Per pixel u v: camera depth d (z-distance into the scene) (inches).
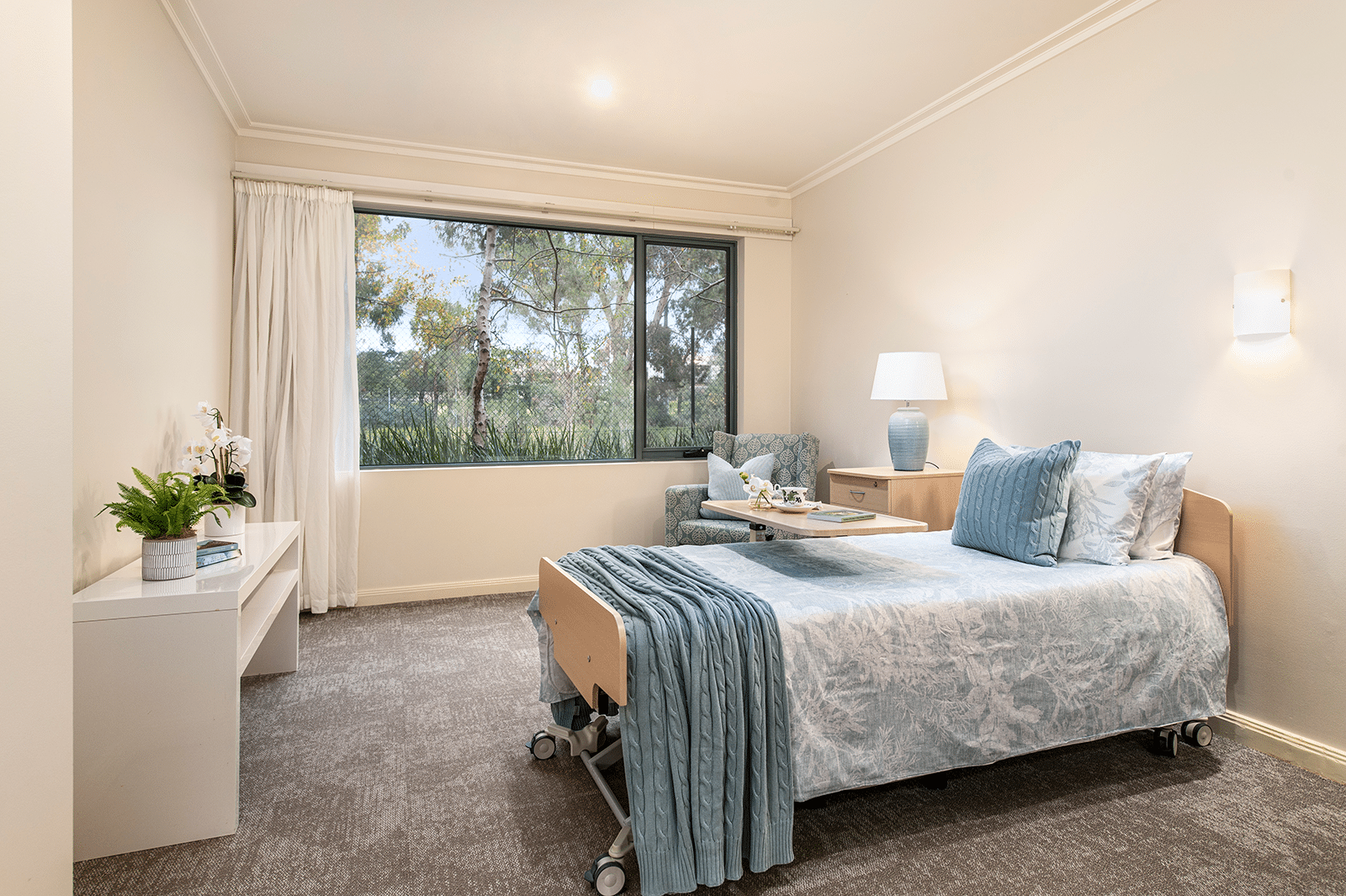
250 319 149.5
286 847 70.1
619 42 119.6
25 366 44.6
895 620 72.9
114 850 69.6
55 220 47.8
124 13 92.0
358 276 168.6
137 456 97.0
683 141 162.7
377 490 164.1
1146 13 104.9
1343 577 83.5
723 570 88.9
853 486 141.8
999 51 122.6
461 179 168.4
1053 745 78.4
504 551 174.4
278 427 152.4
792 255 200.2
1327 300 84.5
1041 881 65.0
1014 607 78.2
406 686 113.3
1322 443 85.1
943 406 144.9
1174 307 101.6
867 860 68.0
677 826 61.7
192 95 121.2
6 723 42.4
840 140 162.6
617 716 95.0
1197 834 72.6
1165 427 102.9
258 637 84.5
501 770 85.8
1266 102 90.2
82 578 79.5
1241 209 93.1
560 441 185.6
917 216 151.7
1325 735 85.4
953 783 82.7
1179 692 86.0
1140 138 105.9
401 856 68.6
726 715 64.2
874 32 116.3
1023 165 126.0
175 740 71.2
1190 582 89.0
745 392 196.7
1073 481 98.0
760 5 108.9
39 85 46.1
